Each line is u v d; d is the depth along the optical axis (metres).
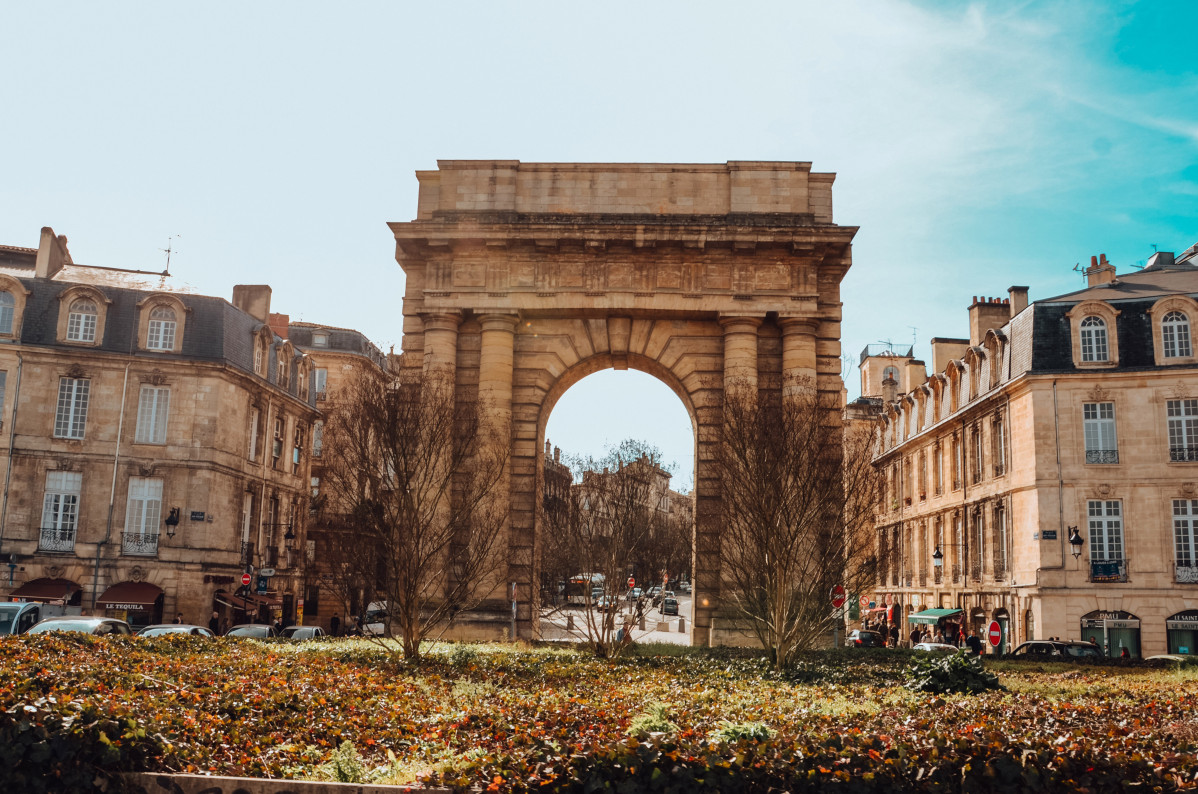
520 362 39.00
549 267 38.66
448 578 36.34
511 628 35.56
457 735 12.60
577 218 38.88
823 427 30.73
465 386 39.00
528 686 20.45
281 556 58.81
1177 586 41.97
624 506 41.44
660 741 10.08
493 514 36.06
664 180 39.59
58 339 47.50
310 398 65.19
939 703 16.31
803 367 37.53
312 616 64.12
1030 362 45.00
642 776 9.62
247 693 15.09
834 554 28.27
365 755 12.45
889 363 85.31
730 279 38.28
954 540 56.19
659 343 38.84
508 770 9.66
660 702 16.23
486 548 31.45
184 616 46.75
